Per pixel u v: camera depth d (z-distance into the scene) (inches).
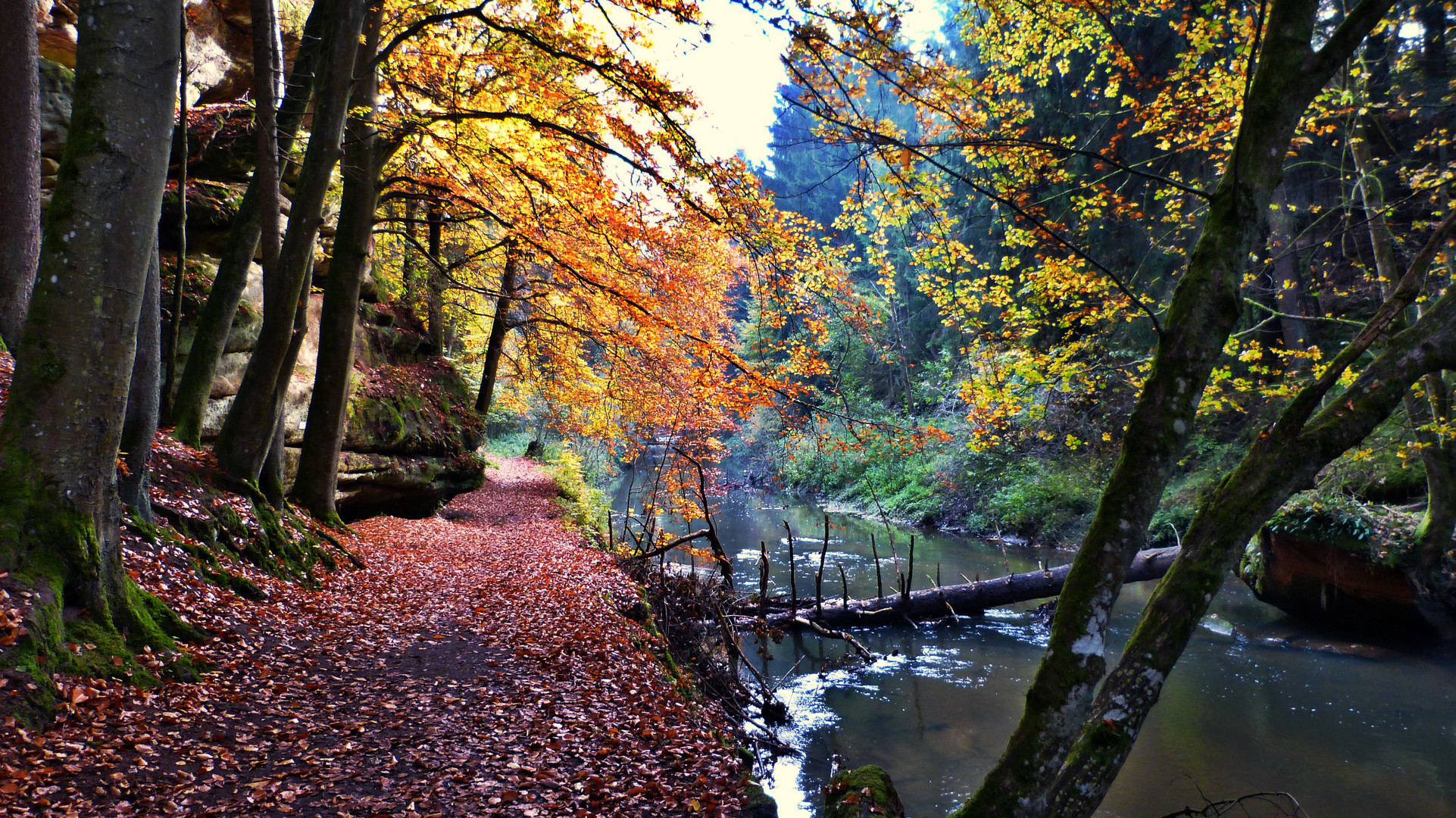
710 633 489.4
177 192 475.5
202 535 326.6
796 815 289.0
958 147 146.2
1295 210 533.3
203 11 567.2
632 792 202.8
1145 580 585.3
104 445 217.8
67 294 206.4
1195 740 346.9
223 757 189.9
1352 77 439.5
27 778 155.5
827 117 217.6
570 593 439.8
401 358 763.4
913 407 1095.0
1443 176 376.5
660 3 300.5
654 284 536.4
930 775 327.3
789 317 414.3
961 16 321.1
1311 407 115.3
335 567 413.1
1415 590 441.4
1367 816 280.7
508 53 485.4
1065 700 114.1
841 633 511.5
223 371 479.5
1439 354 109.3
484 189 572.4
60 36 473.4
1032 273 320.2
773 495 1365.7
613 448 813.2
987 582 575.8
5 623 183.6
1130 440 118.5
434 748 217.0
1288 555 510.3
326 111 387.9
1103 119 669.9
